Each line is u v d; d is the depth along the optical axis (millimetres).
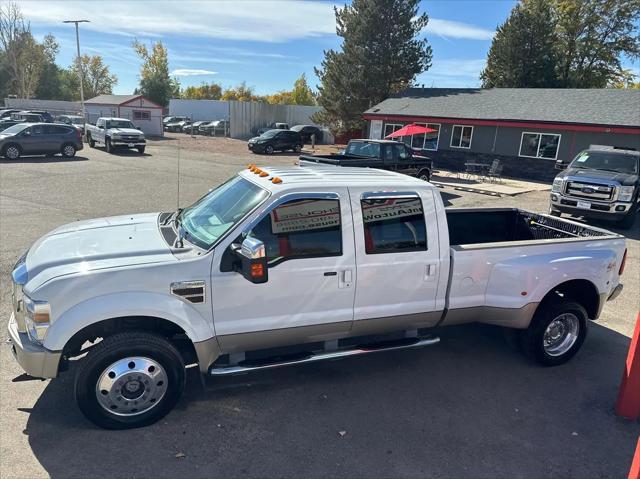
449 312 4379
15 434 3426
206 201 4473
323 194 3865
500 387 4383
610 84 45719
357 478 3150
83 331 3416
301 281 3793
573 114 21547
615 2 40375
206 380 4266
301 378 4395
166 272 3432
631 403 3932
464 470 3277
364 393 4184
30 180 15320
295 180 3969
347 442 3510
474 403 4105
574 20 41781
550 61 35406
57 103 51531
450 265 4285
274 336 3857
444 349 5133
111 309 3303
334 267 3875
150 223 4367
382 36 32281
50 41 70750
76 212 10836
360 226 3961
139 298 3359
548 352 4773
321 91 34938
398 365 4734
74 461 3180
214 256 3545
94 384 3383
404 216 4129
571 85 40656
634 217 12383
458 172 23688
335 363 4719
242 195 4082
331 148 35438
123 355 3398
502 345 5277
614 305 6676
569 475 3285
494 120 23281
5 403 3791
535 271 4422
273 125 43969
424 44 33250
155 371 3523
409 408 3980
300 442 3486
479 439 3615
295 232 3775
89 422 3596
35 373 3305
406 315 4242
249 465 3225
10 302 5656
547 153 22203
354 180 4129
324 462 3287
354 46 32594
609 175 12133
